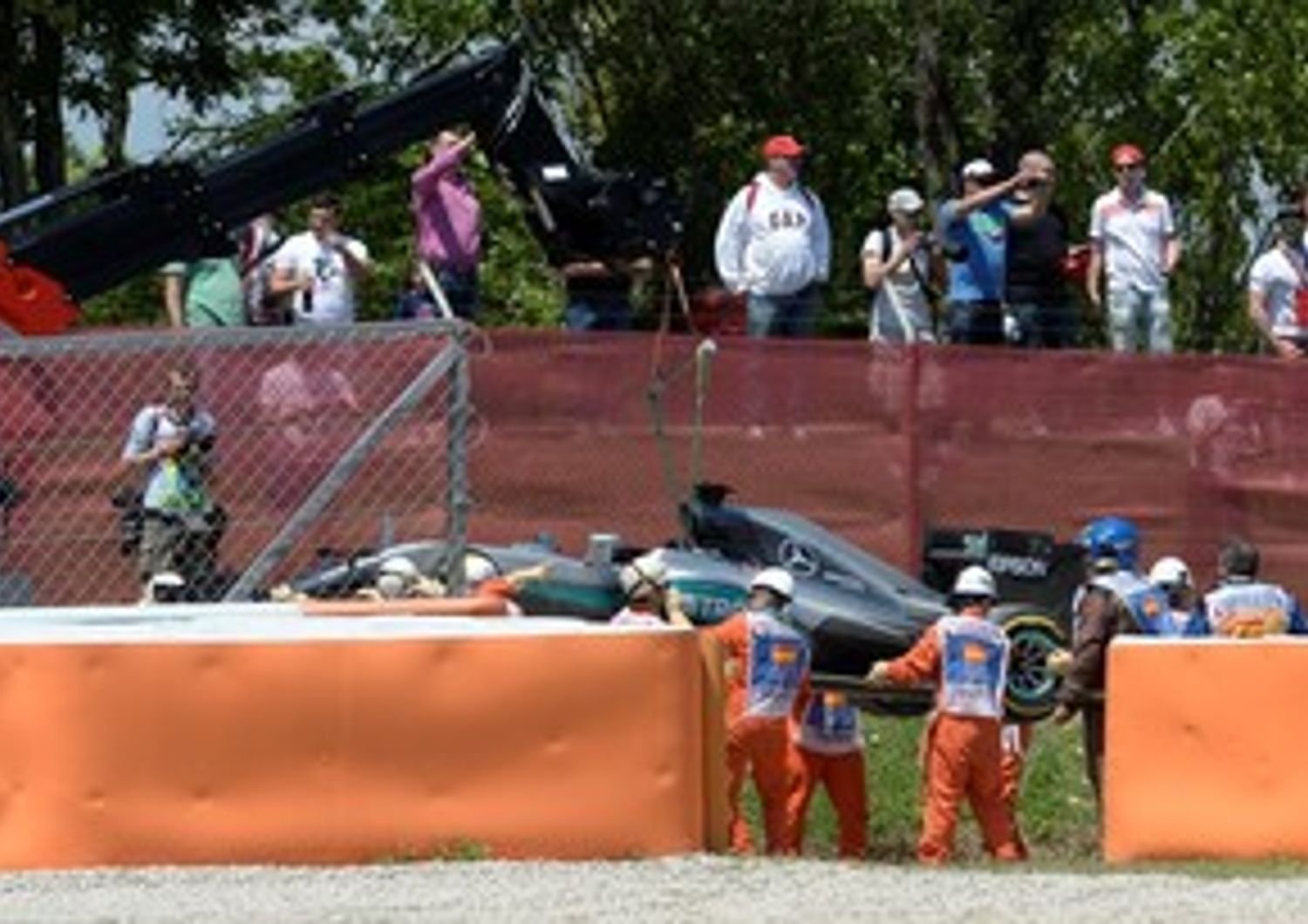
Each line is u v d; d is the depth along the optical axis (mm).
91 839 29328
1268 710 32625
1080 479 47219
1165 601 38312
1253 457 47500
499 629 29859
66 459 36344
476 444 45906
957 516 47000
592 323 47562
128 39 65438
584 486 46000
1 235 45375
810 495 46656
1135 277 48500
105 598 36281
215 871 28781
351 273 47031
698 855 29781
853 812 37094
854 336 55781
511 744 29562
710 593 41594
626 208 47094
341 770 29438
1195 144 69438
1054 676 42156
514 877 27922
